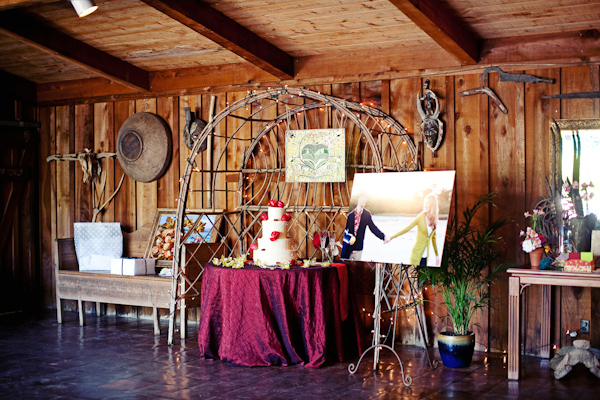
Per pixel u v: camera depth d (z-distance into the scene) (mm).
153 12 5613
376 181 5086
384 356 5504
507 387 4516
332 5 5160
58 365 5156
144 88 7359
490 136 5727
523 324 5555
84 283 6891
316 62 6504
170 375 4840
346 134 6387
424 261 4629
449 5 4938
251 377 4770
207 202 7125
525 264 5203
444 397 4258
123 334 6457
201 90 7117
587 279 4457
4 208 7949
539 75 5520
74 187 8031
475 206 5301
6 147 7930
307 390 4422
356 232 5016
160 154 7320
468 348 5066
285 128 6684
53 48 6199
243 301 5164
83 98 7945
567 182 5320
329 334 5242
